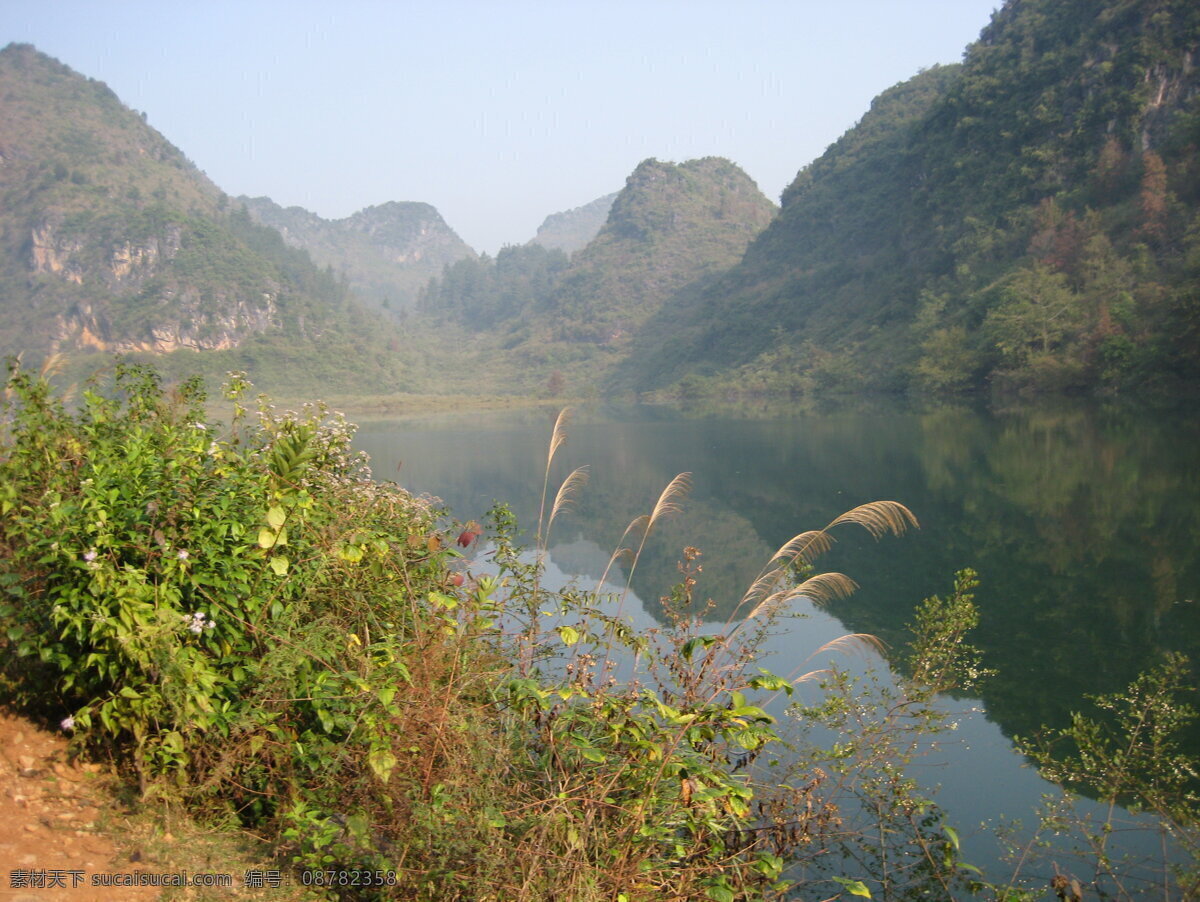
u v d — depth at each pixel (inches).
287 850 146.9
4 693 164.9
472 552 245.0
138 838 139.2
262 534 159.2
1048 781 255.1
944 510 847.1
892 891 185.0
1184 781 232.4
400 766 153.5
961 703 349.1
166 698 145.1
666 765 150.0
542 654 207.6
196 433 194.1
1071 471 1019.9
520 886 133.2
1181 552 617.3
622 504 1007.0
